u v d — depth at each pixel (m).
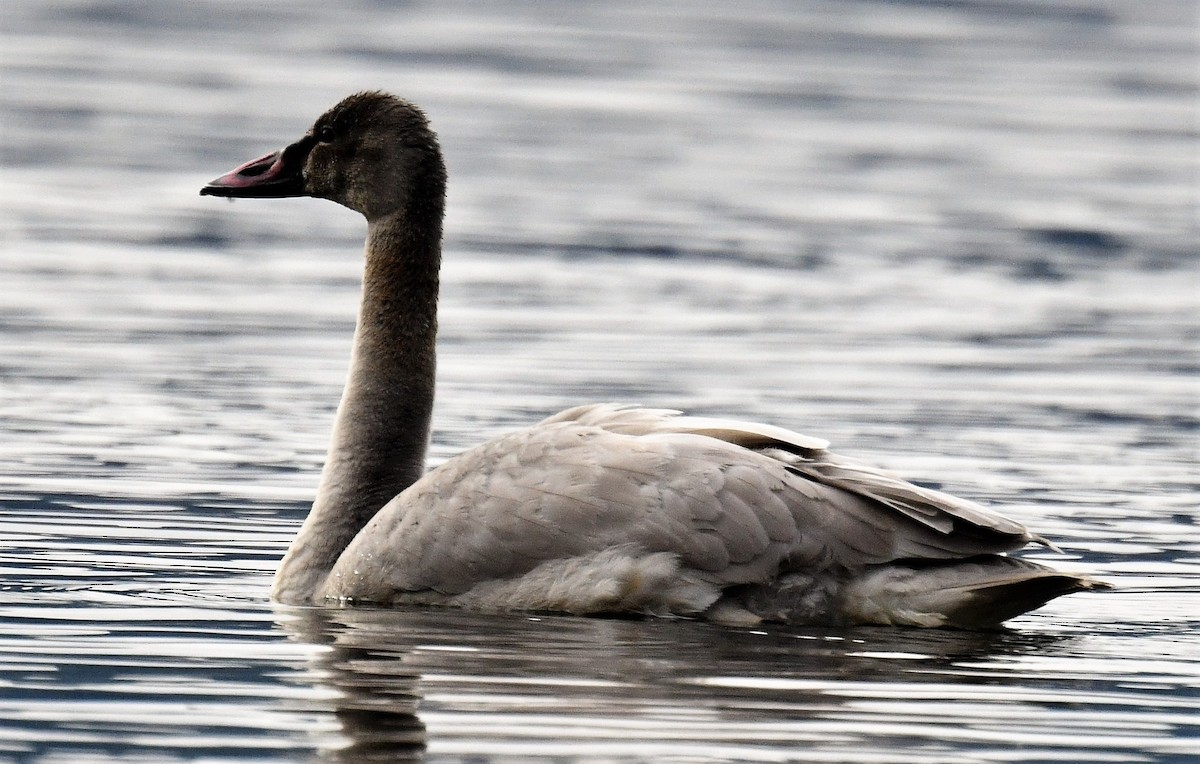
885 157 37.50
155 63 45.66
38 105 40.03
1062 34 53.41
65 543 13.42
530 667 10.35
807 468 11.64
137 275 25.86
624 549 11.49
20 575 12.46
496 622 11.38
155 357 20.78
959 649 10.98
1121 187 35.22
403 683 10.02
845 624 11.42
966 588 11.20
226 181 13.43
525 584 11.66
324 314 23.62
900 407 19.23
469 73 45.56
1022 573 11.16
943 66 47.72
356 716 9.42
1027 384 20.53
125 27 50.69
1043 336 23.47
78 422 17.66
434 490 11.98
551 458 11.80
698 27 52.81
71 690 9.84
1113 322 24.53
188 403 18.66
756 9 56.09
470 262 27.59
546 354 21.50
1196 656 10.98
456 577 11.78
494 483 11.83
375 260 13.02
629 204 32.59
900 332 23.50
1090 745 9.27
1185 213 33.06
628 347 22.05
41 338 21.58
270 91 42.66
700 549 11.41
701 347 22.17
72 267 26.16
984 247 29.91
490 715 9.44
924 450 17.33
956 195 34.19
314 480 15.75
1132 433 18.28
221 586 12.41
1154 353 22.53
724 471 11.52
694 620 11.47
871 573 11.38
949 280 27.34
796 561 11.36
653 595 11.45
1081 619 11.89
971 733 9.39
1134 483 16.20
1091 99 44.12
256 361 20.80
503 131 38.97
